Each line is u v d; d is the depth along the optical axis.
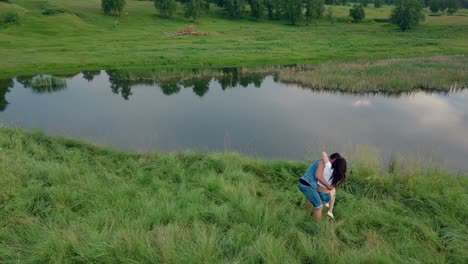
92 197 6.69
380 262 4.92
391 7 141.75
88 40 48.38
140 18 77.62
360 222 6.32
